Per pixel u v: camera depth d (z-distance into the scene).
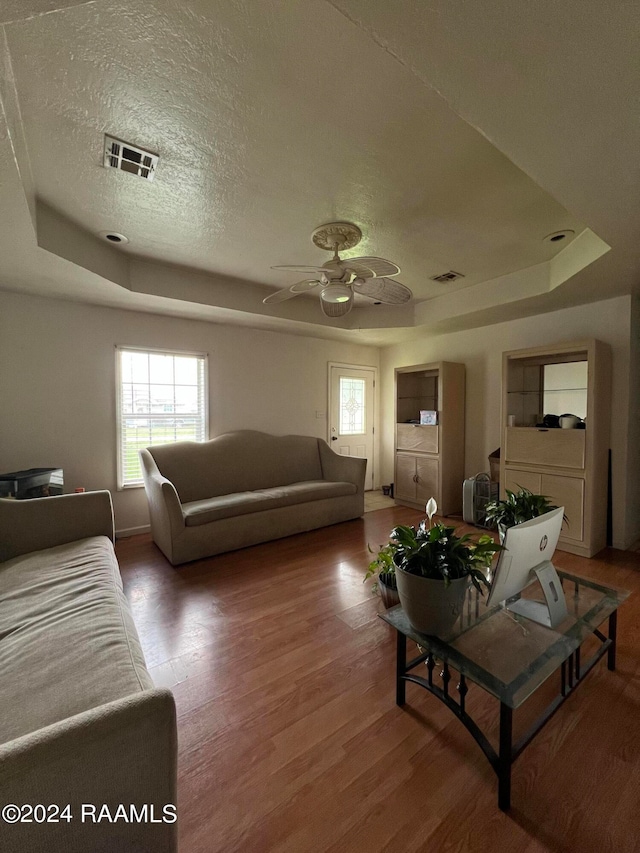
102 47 1.24
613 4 0.85
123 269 2.99
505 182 1.99
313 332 4.73
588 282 2.91
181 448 3.79
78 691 1.09
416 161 1.82
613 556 3.16
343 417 5.44
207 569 2.95
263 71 1.33
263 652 1.94
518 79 1.08
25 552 2.18
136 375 3.76
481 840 1.08
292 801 1.20
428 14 0.90
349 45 1.22
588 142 1.35
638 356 3.40
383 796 1.21
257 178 1.97
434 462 4.56
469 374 4.59
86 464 3.47
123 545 3.45
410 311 4.44
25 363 3.18
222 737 1.43
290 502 3.73
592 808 1.17
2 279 2.79
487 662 1.31
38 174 1.93
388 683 1.73
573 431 3.22
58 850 0.63
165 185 2.03
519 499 1.90
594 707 1.58
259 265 3.21
